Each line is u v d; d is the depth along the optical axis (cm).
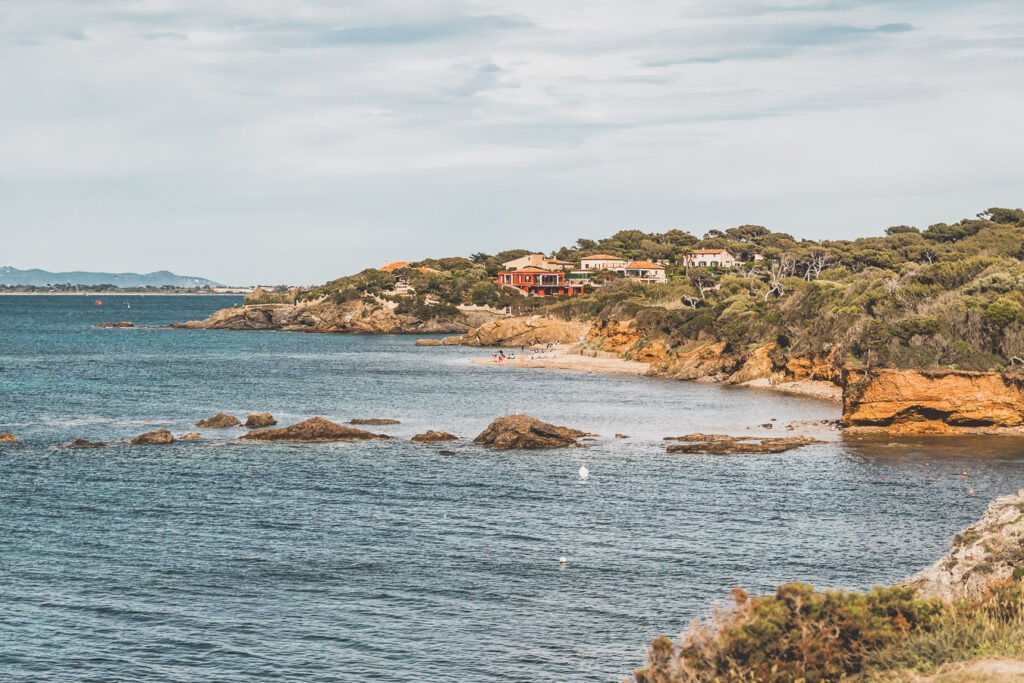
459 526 4941
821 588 3878
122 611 3650
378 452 7250
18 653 3238
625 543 4591
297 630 3456
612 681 3014
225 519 5091
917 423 8119
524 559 4328
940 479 6109
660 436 8156
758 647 2152
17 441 7719
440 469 6544
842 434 8100
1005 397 7962
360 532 4819
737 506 5378
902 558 4306
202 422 8638
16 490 5797
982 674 1945
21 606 3697
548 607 3684
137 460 6850
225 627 3484
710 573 4103
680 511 5266
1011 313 9244
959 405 7988
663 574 4091
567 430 8056
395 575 4094
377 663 3161
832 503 5441
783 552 4416
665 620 3538
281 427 8700
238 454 7125
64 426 8756
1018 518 3092
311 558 4350
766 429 8469
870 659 2098
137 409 10144
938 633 2139
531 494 5722
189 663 3162
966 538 3164
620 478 6222
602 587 3916
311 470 6475
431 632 3434
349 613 3628
